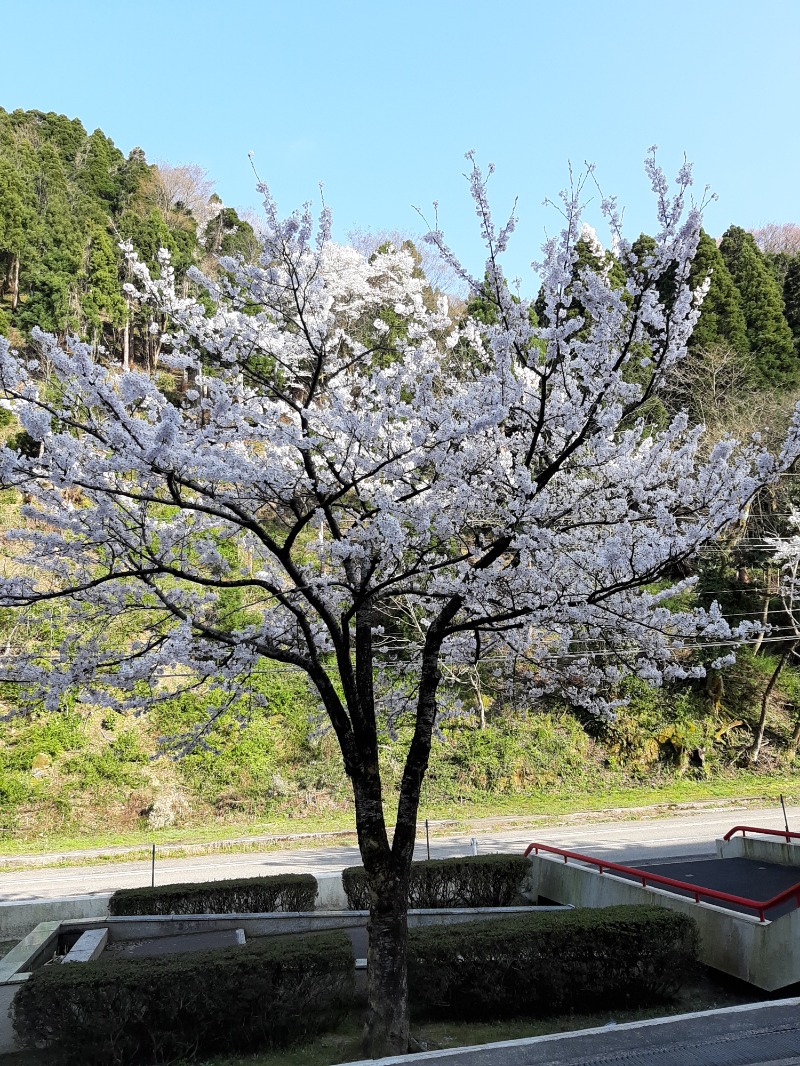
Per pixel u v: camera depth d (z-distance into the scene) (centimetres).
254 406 769
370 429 682
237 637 682
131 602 774
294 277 678
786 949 737
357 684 723
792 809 1948
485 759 2189
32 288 2877
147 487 662
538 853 1200
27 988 632
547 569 731
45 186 3694
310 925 977
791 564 2278
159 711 2083
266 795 2030
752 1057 542
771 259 4003
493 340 705
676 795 2139
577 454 837
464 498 739
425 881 1068
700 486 755
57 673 683
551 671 959
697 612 742
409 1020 664
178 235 3331
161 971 653
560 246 681
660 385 778
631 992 752
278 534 1466
